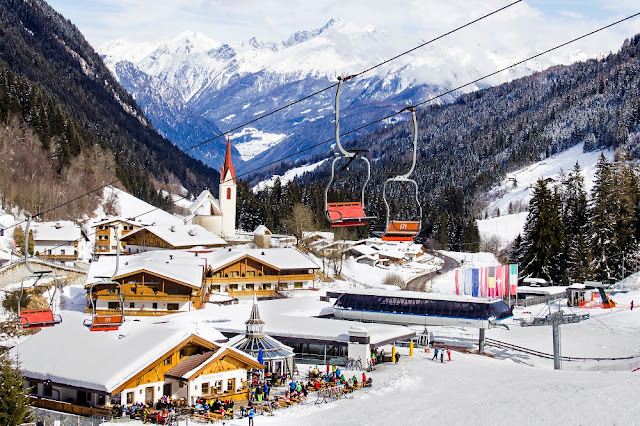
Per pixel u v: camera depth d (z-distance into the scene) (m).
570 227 154.75
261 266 123.06
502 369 77.06
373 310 91.25
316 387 67.56
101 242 153.25
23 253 130.00
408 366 77.94
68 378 60.75
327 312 97.94
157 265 104.00
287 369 72.69
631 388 66.62
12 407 52.47
